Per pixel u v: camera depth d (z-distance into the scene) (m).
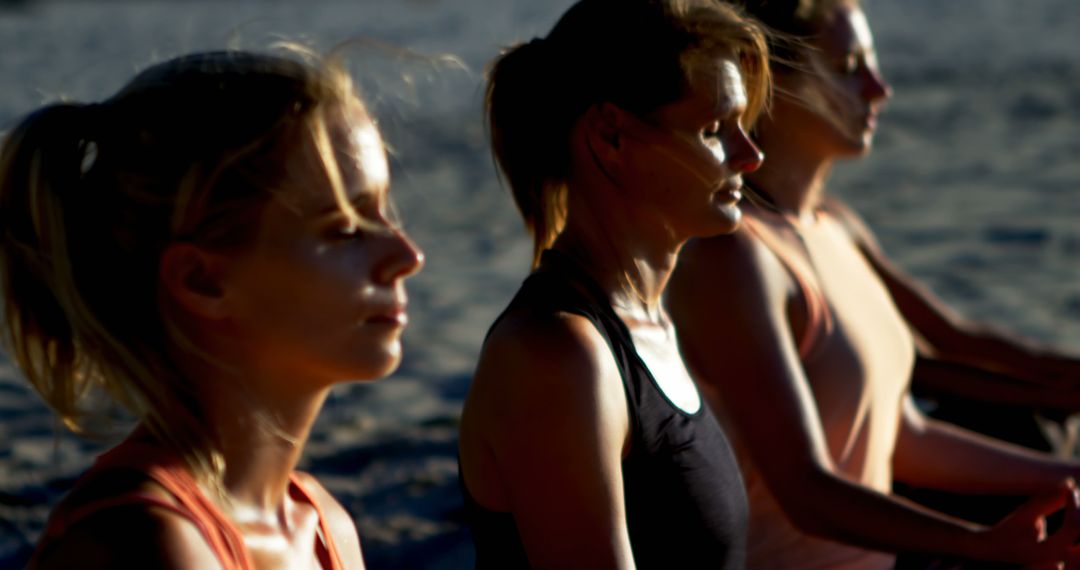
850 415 5.26
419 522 7.78
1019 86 33.34
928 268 16.12
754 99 4.16
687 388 4.07
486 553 4.00
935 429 6.03
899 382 5.63
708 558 3.94
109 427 2.96
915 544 4.66
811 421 4.89
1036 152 24.78
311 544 3.08
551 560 3.70
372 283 2.77
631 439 3.78
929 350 6.68
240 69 2.71
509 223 19.61
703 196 3.96
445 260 17.34
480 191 22.02
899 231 18.58
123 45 43.34
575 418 3.61
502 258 17.39
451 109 30.23
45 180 2.65
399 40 44.78
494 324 3.86
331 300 2.72
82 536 2.47
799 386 4.91
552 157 4.09
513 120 4.19
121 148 2.66
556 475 3.64
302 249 2.70
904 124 28.83
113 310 2.68
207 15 59.50
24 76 34.69
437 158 25.00
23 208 2.70
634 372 3.78
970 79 34.97
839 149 5.38
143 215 2.65
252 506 2.88
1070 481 4.66
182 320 2.71
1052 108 29.86
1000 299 14.31
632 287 4.00
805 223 5.46
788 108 5.29
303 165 2.68
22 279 2.76
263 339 2.73
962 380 6.25
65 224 2.65
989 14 54.03
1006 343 6.50
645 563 3.86
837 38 5.29
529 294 3.86
